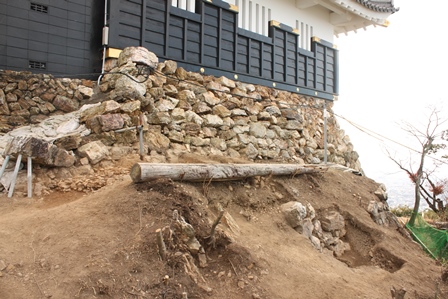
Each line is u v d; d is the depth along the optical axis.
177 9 10.48
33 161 6.56
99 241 4.66
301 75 14.47
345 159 15.42
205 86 10.79
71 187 6.49
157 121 9.03
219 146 10.44
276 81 13.32
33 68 8.71
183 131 9.67
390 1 16.45
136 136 8.53
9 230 4.80
